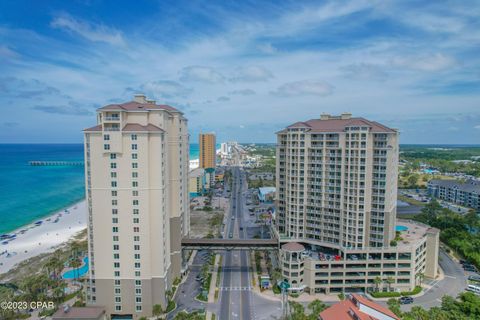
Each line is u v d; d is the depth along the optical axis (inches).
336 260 5167.3
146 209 4279.0
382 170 5147.6
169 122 5270.7
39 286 4985.2
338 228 5541.3
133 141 4205.2
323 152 5575.8
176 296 5054.1
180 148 5546.3
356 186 5211.6
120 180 4239.7
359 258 5251.0
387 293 5014.8
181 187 5693.9
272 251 6304.1
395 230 5821.9
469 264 6146.7
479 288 5123.0
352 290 5236.2
